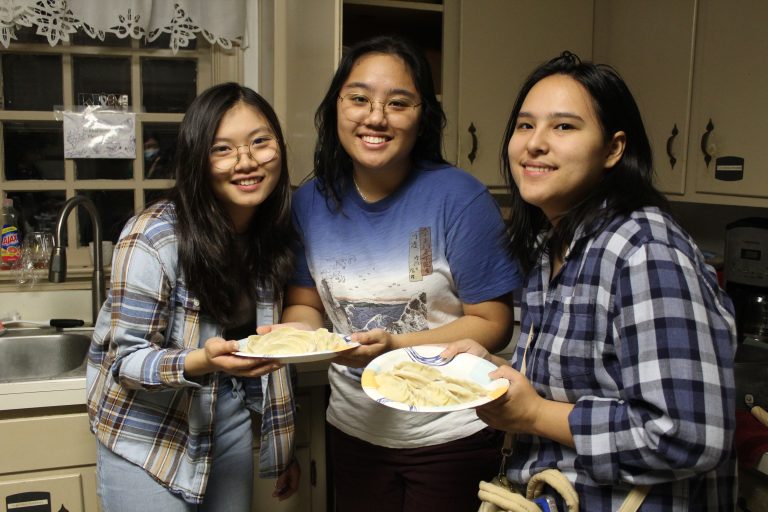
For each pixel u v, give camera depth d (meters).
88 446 1.62
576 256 1.00
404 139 1.34
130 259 1.24
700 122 1.91
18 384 1.55
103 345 1.36
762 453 1.35
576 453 1.00
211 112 1.26
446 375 1.13
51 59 2.19
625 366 0.90
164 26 2.19
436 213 1.38
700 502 0.96
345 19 2.23
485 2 2.17
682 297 0.87
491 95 2.22
